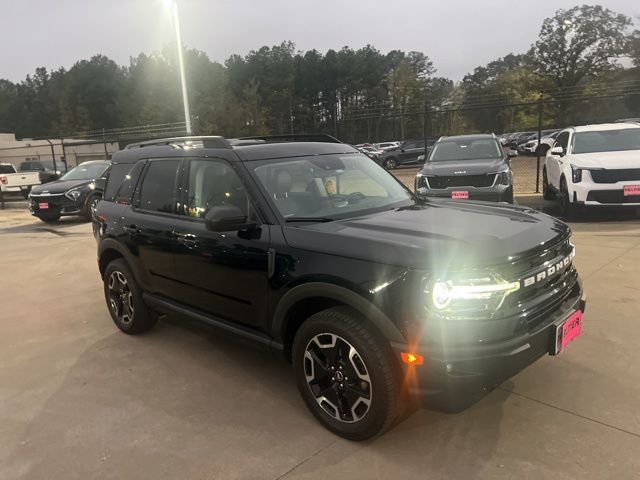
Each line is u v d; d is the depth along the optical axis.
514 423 3.16
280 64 94.00
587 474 2.66
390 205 3.88
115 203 4.98
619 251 6.86
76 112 91.56
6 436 3.35
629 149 9.36
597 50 67.00
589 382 3.58
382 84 95.69
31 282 7.48
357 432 3.00
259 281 3.41
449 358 2.60
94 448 3.16
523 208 3.81
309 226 3.32
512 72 78.94
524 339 2.73
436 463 2.83
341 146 4.52
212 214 3.31
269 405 3.57
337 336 3.00
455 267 2.64
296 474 2.81
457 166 9.48
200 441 3.17
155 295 4.56
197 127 72.62
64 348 4.81
